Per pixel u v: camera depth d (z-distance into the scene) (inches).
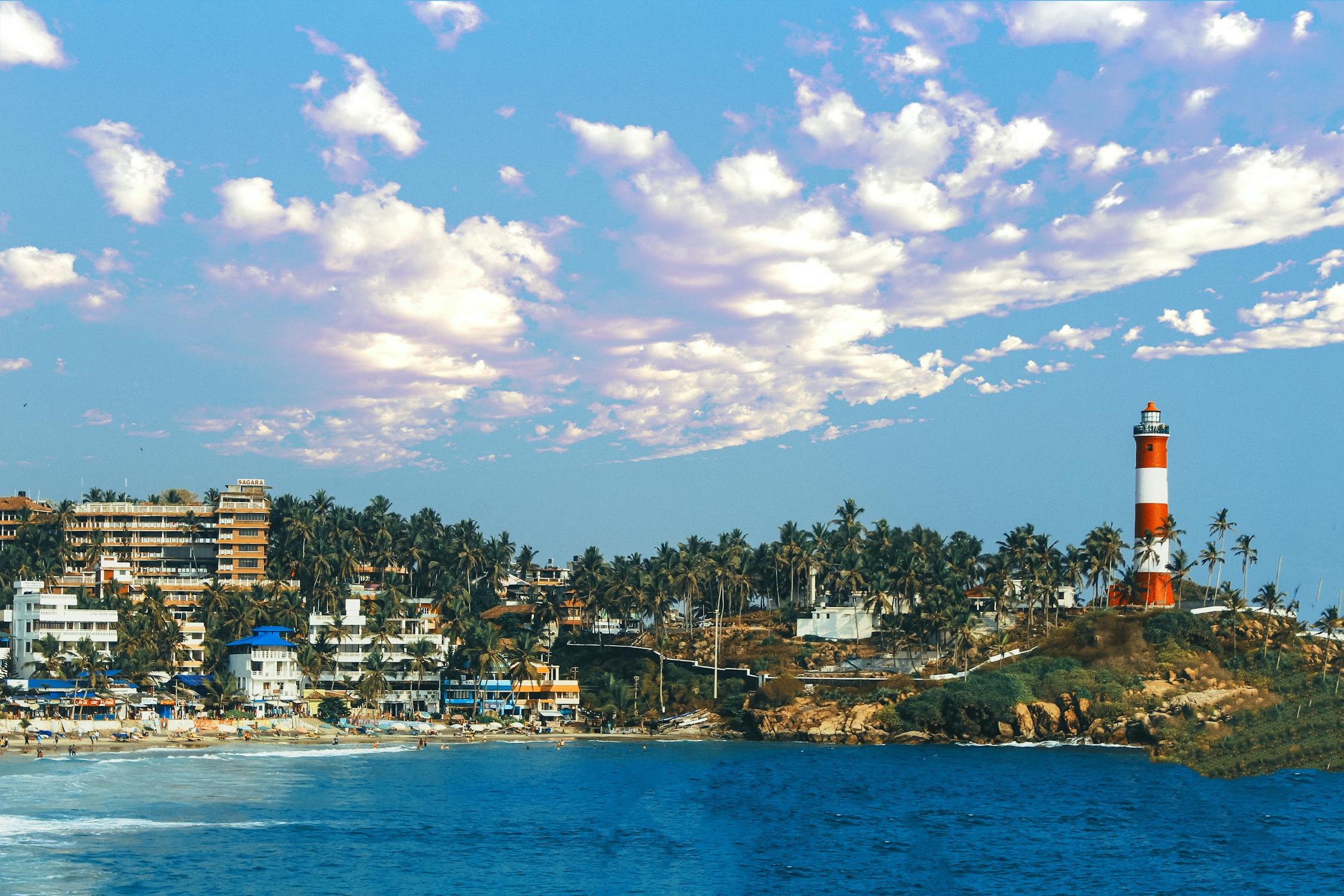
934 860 4453.7
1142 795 6087.6
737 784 6466.5
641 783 6461.6
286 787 6043.3
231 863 4185.5
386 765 7165.4
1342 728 7519.7
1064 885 4050.2
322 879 3986.2
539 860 4379.9
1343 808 5674.2
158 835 4633.4
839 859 4451.3
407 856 4392.2
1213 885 4069.9
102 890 3754.9
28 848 4330.7
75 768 6510.8
